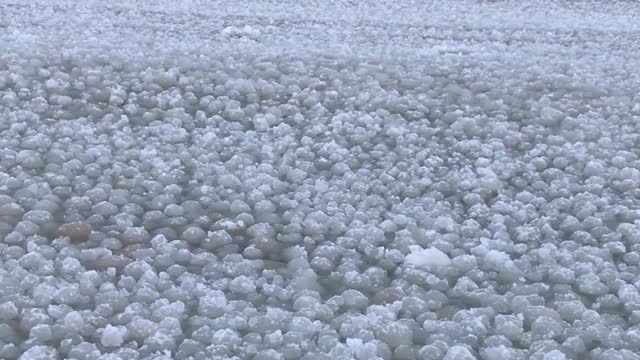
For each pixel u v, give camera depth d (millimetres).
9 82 4422
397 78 4855
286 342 2275
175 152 3648
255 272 2670
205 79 4629
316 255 2793
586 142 3918
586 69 5164
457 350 2195
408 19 6539
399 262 2799
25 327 2314
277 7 6758
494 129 4016
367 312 2422
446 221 3033
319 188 3318
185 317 2408
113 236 2877
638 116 4285
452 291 2588
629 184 3436
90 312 2363
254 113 4172
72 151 3555
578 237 2961
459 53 5484
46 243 2787
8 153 3475
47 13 6059
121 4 6520
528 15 6895
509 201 3248
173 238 2904
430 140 3898
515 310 2488
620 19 6852
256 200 3207
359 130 3969
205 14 6344
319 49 5402
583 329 2375
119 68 4777
